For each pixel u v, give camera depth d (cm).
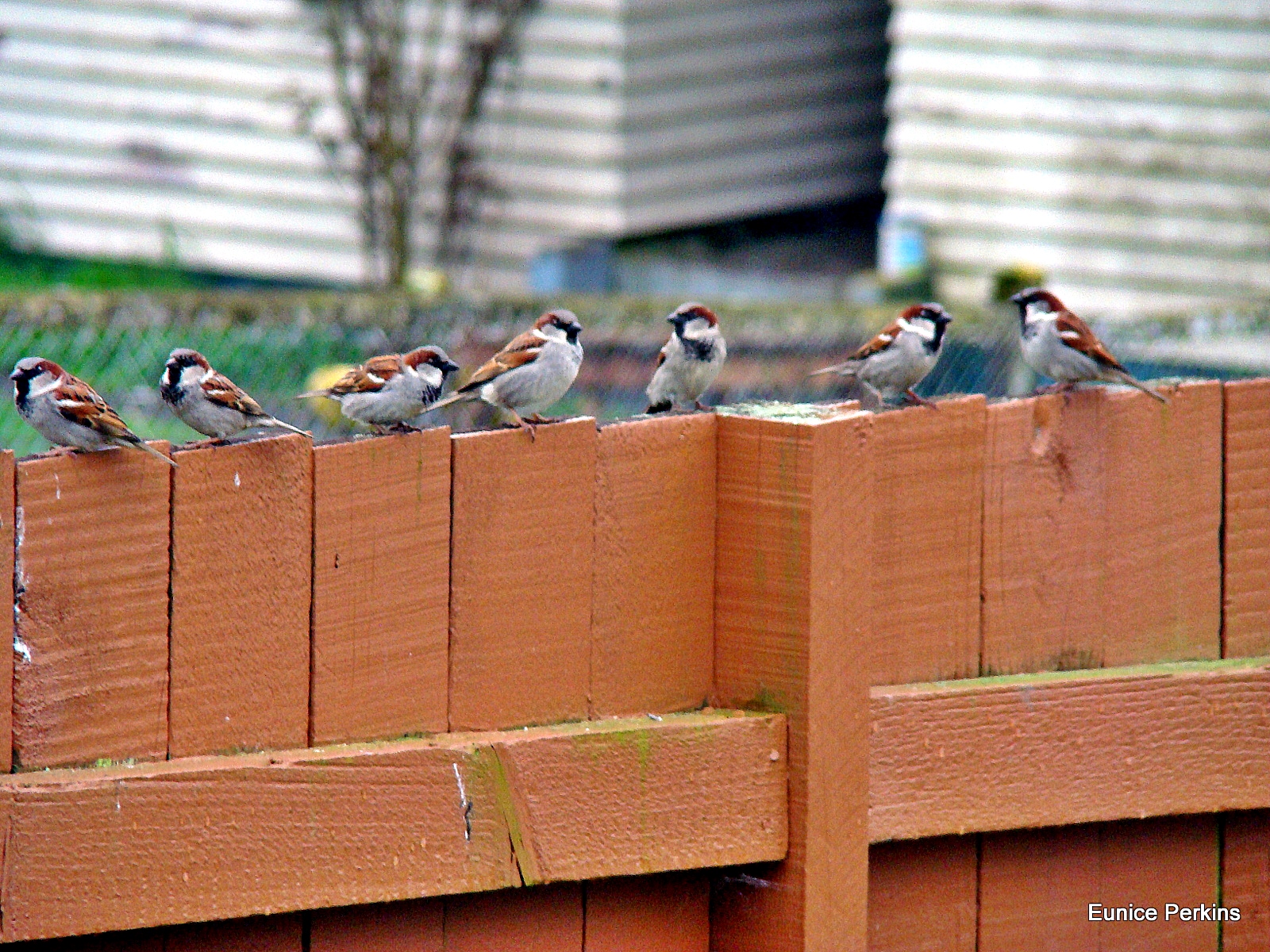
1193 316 1848
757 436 532
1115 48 2700
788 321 1927
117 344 1697
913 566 570
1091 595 600
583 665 527
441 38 2911
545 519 518
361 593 492
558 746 502
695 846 520
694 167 3041
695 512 541
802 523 526
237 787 460
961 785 557
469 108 2895
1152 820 597
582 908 524
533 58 2902
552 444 516
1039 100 2755
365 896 477
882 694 549
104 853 445
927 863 569
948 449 572
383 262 2948
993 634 584
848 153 3334
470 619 509
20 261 3062
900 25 2802
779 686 534
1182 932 602
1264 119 2645
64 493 449
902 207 2859
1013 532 585
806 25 3192
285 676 482
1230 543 620
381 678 496
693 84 3009
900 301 2720
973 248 2830
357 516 489
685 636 543
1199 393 610
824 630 529
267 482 477
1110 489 600
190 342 1725
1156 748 582
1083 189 2755
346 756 475
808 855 529
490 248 2983
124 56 3009
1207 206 2695
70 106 3048
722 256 3070
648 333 1873
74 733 455
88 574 454
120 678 460
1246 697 594
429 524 500
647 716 535
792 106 3206
